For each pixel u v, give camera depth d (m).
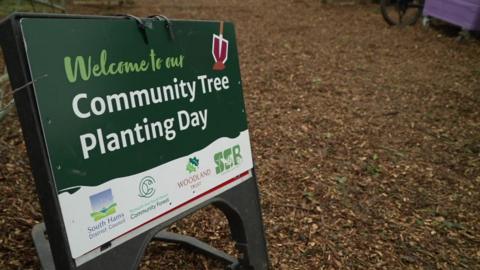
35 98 1.40
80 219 1.51
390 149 4.08
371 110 4.97
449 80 6.01
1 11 5.32
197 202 1.93
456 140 4.30
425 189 3.44
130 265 1.67
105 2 10.09
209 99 1.99
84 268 1.53
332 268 2.54
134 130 1.68
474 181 3.58
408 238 2.85
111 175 1.60
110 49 1.60
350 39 8.04
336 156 3.91
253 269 2.25
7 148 3.62
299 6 11.34
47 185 1.44
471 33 8.15
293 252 2.66
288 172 3.60
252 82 5.71
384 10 9.11
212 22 1.99
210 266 2.50
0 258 2.40
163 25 1.78
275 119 4.64
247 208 2.18
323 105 5.05
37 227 2.45
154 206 1.74
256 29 8.61
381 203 3.23
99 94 1.57
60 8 6.14
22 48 1.38
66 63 1.47
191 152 1.90
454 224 3.02
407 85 5.79
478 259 2.69
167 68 1.80
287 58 6.79
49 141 1.43
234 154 2.11
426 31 8.73
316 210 3.10
